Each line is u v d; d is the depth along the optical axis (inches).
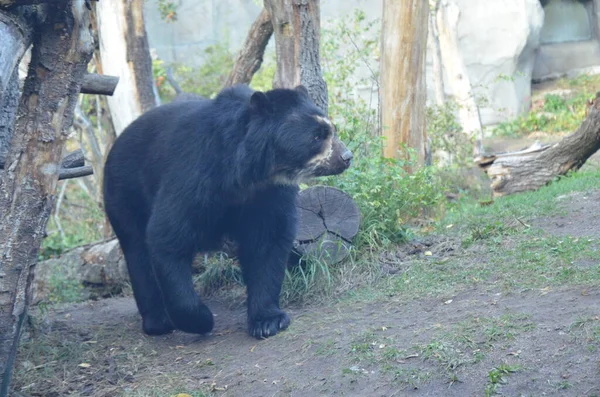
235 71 440.8
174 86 512.4
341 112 380.5
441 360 180.7
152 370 215.9
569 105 872.9
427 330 199.8
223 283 294.5
